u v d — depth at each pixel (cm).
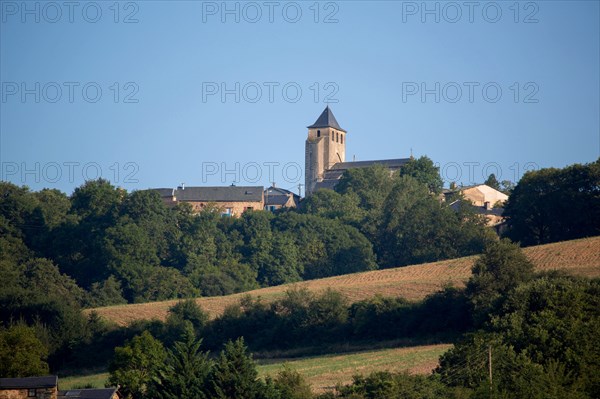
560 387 17138
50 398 18188
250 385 18512
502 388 17538
